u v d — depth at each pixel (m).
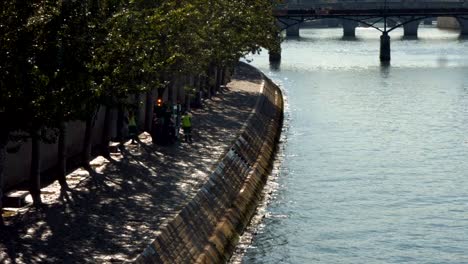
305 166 90.25
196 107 104.31
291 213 69.31
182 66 80.25
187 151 73.00
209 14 100.25
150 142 76.88
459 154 97.88
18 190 55.94
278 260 57.16
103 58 50.12
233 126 89.62
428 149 101.25
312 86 172.38
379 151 99.69
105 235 46.31
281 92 161.62
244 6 120.62
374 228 65.81
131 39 55.75
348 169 88.94
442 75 189.62
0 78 44.16
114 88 54.59
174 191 57.50
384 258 58.84
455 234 64.69
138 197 55.41
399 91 161.88
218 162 68.31
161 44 71.38
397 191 78.88
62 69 46.88
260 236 62.22
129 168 64.62
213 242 53.38
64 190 56.62
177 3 83.06
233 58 114.81
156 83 60.94
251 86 137.12
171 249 47.06
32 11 45.34
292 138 109.00
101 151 68.56
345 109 137.25
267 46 141.25
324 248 60.44
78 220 49.28
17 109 44.53
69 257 42.38
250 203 68.88
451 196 77.06
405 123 122.00
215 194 61.34
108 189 57.38
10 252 42.91
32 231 46.78
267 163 87.31
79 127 70.62
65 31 47.44
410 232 65.00
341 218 68.50
